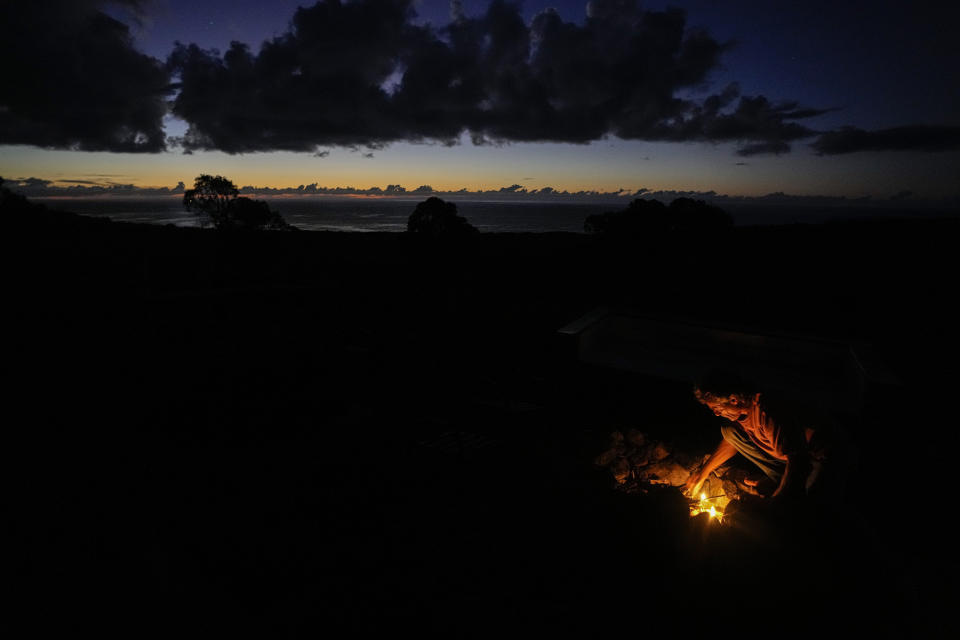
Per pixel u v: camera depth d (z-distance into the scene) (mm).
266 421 5496
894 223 28547
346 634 2660
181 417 5570
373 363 7137
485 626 2684
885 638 2527
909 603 2668
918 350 8195
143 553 3346
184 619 2773
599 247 17453
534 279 16641
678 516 3334
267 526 3668
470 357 7621
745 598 2641
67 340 7441
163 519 3754
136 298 8250
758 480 3746
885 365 4543
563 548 3266
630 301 12797
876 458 4055
